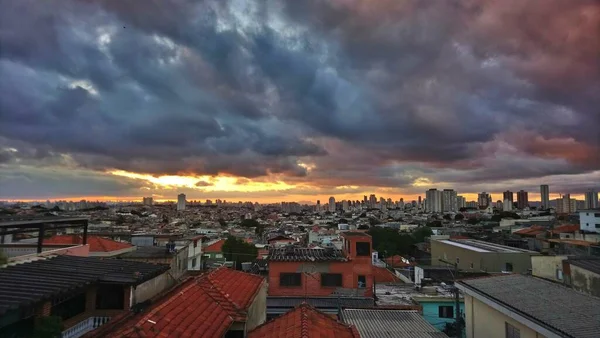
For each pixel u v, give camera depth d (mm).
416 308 22141
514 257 40094
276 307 27062
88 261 14852
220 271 16672
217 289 13477
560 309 12695
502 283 16484
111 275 13109
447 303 25078
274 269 29359
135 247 33312
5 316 8859
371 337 13961
